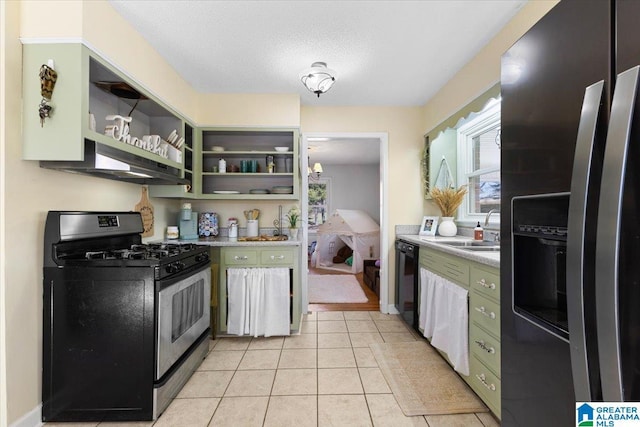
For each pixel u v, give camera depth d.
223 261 2.88
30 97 1.59
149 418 1.72
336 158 6.86
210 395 1.97
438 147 3.42
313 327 3.16
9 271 1.52
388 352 2.57
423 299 2.69
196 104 3.17
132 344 1.73
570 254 0.75
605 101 0.71
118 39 1.91
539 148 0.94
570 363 0.83
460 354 2.00
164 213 3.07
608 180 0.67
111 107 2.30
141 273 1.74
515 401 1.07
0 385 1.50
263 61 2.56
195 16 1.97
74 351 1.72
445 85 3.03
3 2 1.52
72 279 1.72
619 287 0.65
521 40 1.03
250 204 3.52
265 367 2.33
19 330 1.57
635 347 0.65
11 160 1.53
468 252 1.96
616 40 0.70
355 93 3.28
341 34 2.19
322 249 6.79
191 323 2.20
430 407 1.84
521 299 1.07
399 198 3.68
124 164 1.81
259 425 1.70
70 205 1.90
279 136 3.54
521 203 1.02
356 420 1.73
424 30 2.14
